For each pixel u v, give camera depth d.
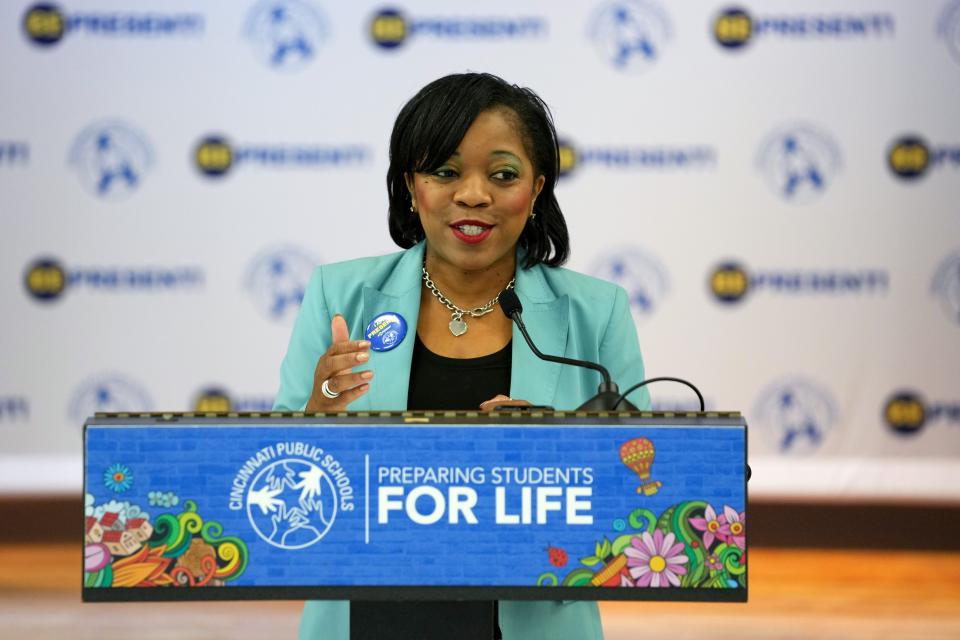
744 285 11.05
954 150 10.95
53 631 8.69
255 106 11.05
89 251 11.09
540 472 3.04
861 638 8.59
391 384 4.11
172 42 11.05
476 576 3.02
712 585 3.01
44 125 11.05
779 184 11.01
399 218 4.49
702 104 10.98
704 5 10.95
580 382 4.25
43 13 11.01
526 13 10.98
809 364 11.09
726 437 3.03
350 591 3.02
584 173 11.03
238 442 3.04
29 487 11.17
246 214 11.09
